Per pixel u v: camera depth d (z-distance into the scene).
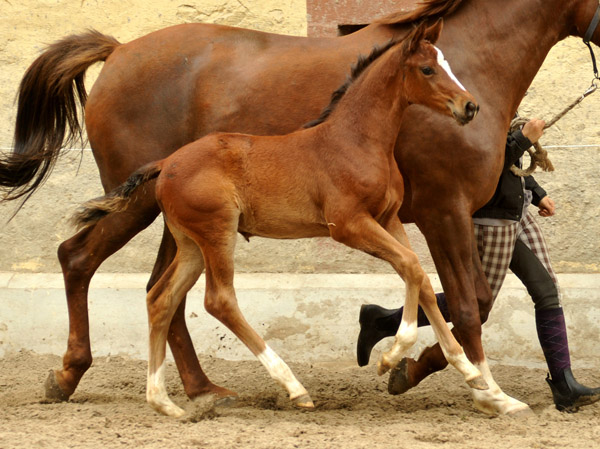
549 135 9.98
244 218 6.75
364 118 6.54
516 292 9.41
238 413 6.95
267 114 7.37
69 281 7.67
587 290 9.34
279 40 7.67
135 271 10.25
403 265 6.29
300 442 5.71
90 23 10.52
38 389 8.11
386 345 9.48
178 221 6.68
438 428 6.23
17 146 8.09
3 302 9.75
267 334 9.61
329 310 9.57
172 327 7.57
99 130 7.71
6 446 5.58
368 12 10.08
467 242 6.98
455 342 6.46
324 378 8.86
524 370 9.05
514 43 7.23
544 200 7.90
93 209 6.63
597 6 7.32
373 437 5.90
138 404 7.46
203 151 6.65
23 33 10.52
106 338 9.66
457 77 7.12
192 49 7.68
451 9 7.27
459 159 6.89
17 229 10.33
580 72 9.97
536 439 5.96
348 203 6.43
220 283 6.64
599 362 9.15
